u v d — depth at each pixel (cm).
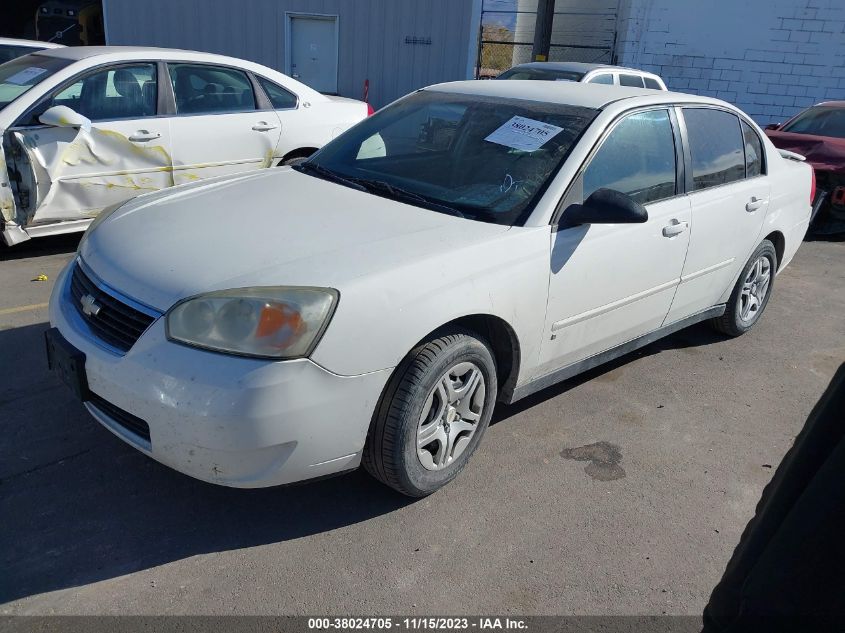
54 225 546
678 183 401
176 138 591
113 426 270
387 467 282
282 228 300
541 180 334
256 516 291
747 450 368
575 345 356
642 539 293
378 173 373
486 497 312
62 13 1568
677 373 452
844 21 1329
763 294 516
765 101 1409
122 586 250
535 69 1043
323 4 1456
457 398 300
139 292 265
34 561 259
